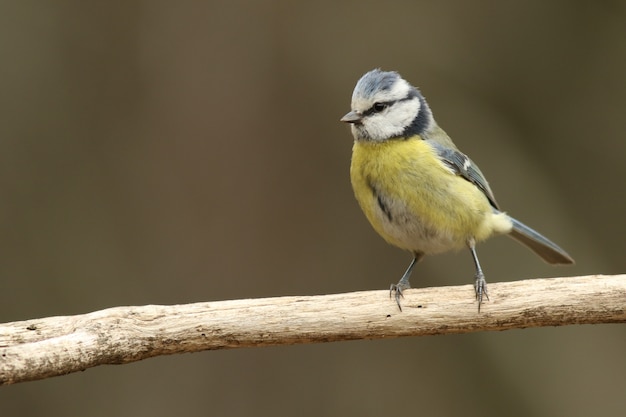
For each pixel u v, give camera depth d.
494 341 12.35
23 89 12.70
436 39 13.36
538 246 9.53
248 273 12.66
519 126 13.47
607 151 13.42
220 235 12.70
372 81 8.44
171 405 11.89
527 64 13.47
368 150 8.37
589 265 12.80
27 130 12.65
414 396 12.38
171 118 12.87
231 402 12.06
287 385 12.26
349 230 12.88
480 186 8.80
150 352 6.57
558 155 13.46
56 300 12.23
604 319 6.96
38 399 11.65
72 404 11.71
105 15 12.91
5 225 12.40
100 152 12.78
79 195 12.66
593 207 13.36
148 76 12.91
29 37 12.77
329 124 13.02
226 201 12.80
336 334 6.89
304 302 6.88
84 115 12.80
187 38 12.95
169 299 12.43
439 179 8.15
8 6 12.76
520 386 12.13
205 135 12.85
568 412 11.95
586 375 12.09
